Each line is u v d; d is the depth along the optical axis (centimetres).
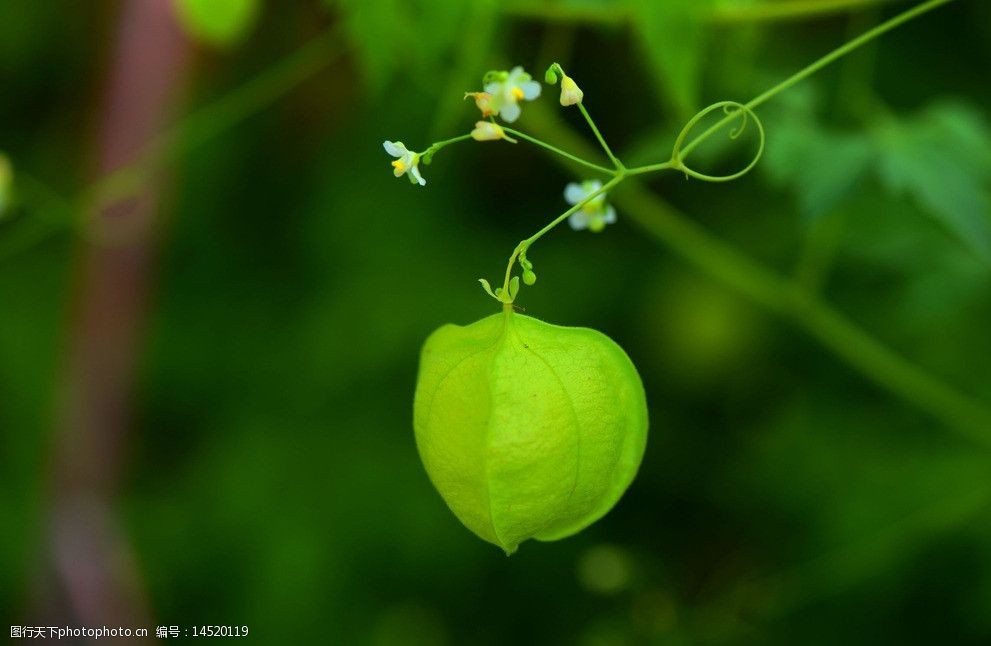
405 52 48
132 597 50
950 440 60
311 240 70
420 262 68
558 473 38
